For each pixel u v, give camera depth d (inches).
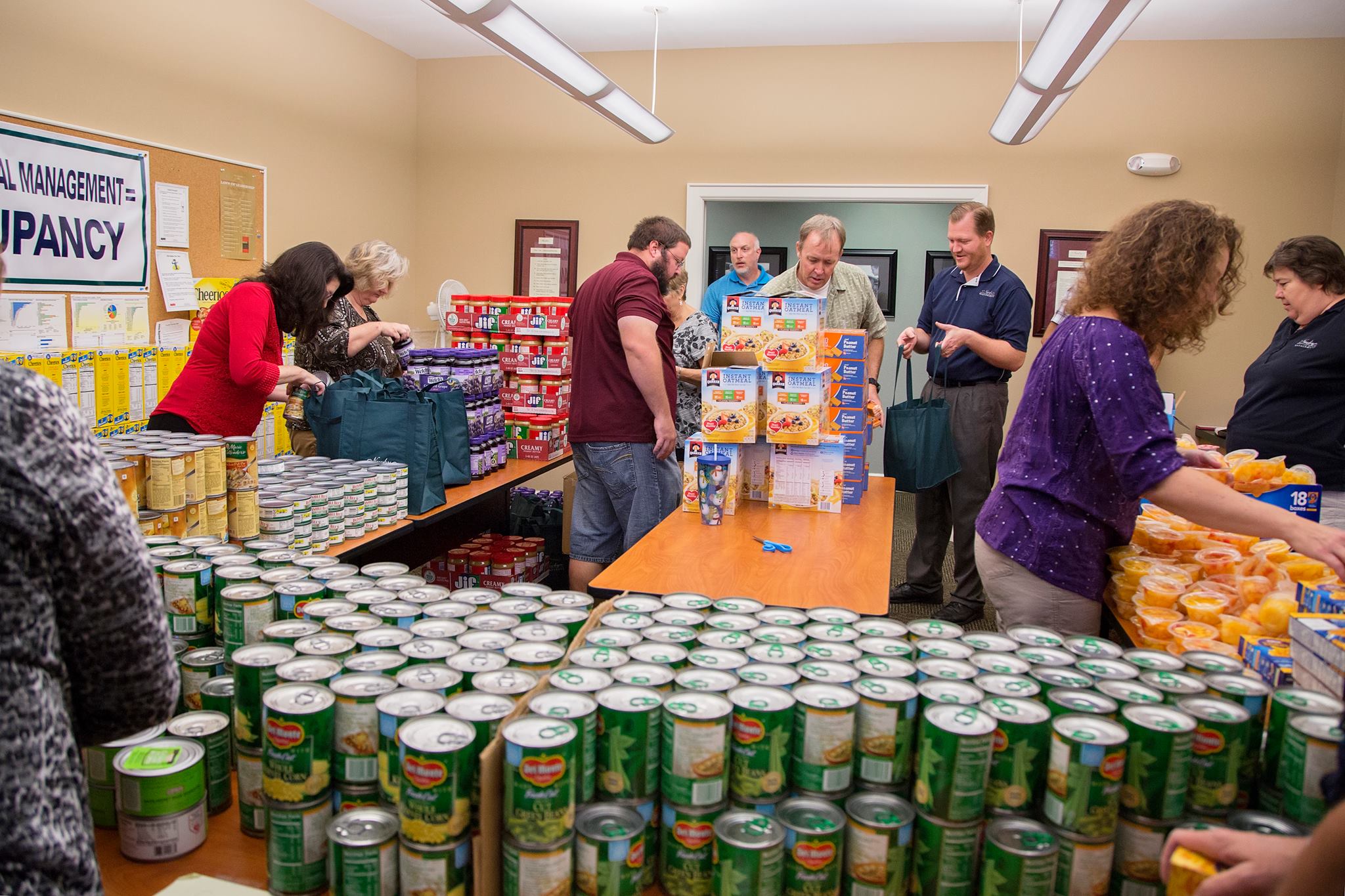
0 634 28.8
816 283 150.7
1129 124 211.6
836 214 296.8
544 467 159.0
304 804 40.6
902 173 222.2
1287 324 125.0
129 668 32.6
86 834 31.3
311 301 116.1
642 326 117.8
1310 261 116.7
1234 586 70.5
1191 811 41.2
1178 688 45.6
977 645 52.7
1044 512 70.0
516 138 243.4
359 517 103.7
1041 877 38.4
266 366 109.3
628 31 216.2
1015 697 43.9
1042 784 41.3
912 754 43.3
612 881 38.9
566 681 44.5
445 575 159.5
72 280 141.8
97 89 145.8
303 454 136.1
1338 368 115.3
